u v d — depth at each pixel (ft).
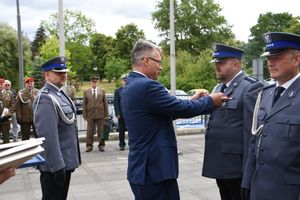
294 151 9.29
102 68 245.04
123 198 20.12
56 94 14.07
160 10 190.08
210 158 13.64
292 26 187.52
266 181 9.71
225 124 13.29
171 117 11.25
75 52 214.28
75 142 14.62
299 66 9.80
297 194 9.27
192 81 110.32
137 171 11.19
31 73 109.40
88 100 34.78
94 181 23.88
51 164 13.34
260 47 204.03
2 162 6.67
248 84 13.09
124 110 11.51
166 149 11.12
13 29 145.59
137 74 11.45
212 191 20.86
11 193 21.76
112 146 37.45
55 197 13.93
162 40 191.83
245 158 12.52
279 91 10.07
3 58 140.87
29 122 34.45
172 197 11.30
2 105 34.99
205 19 191.62
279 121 9.59
